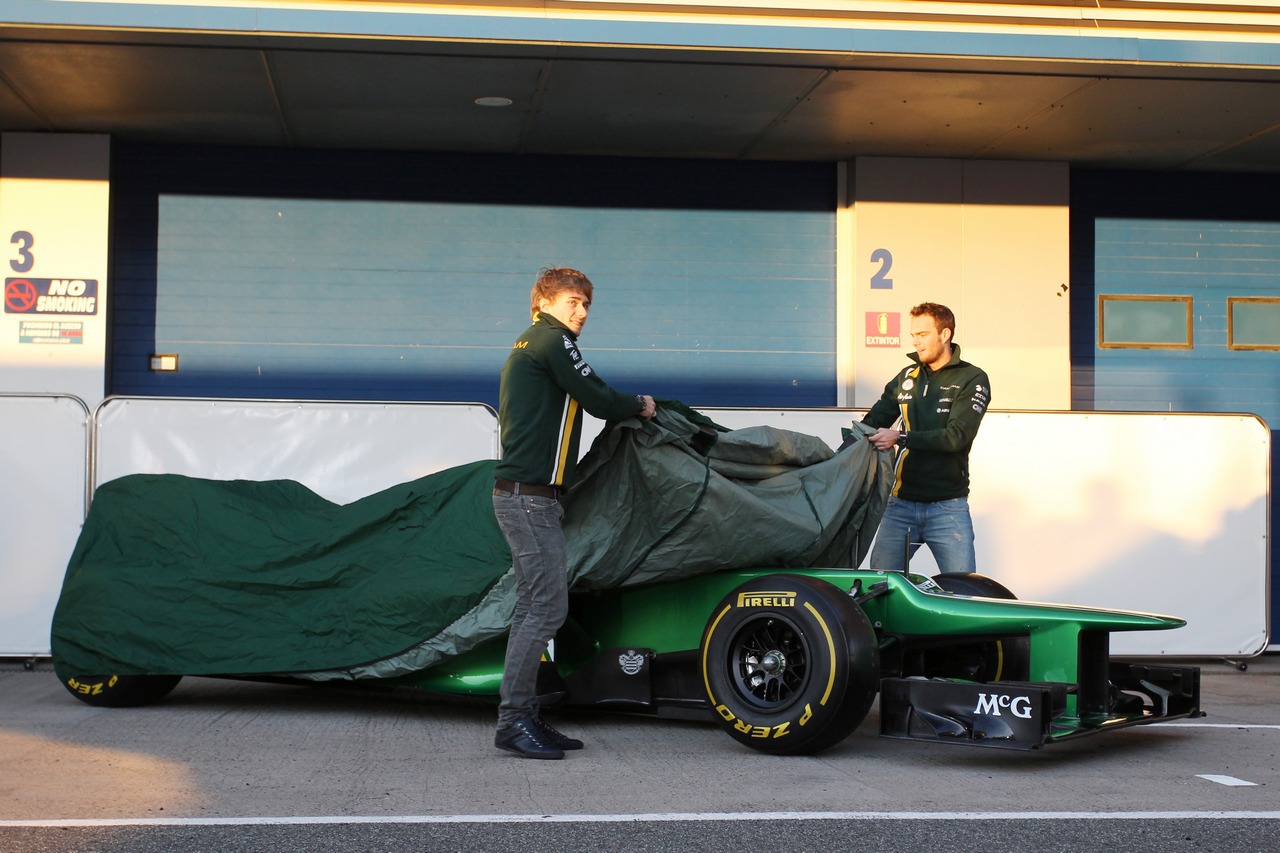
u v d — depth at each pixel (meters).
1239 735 5.11
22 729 4.98
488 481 5.41
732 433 4.90
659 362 8.68
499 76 7.08
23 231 8.09
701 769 4.19
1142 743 4.89
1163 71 6.98
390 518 5.47
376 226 8.52
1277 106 7.58
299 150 8.48
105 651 5.48
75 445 7.07
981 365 8.73
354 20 6.47
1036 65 6.89
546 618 4.38
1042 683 4.47
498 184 8.62
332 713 5.46
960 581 5.36
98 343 8.10
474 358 8.55
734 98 7.46
